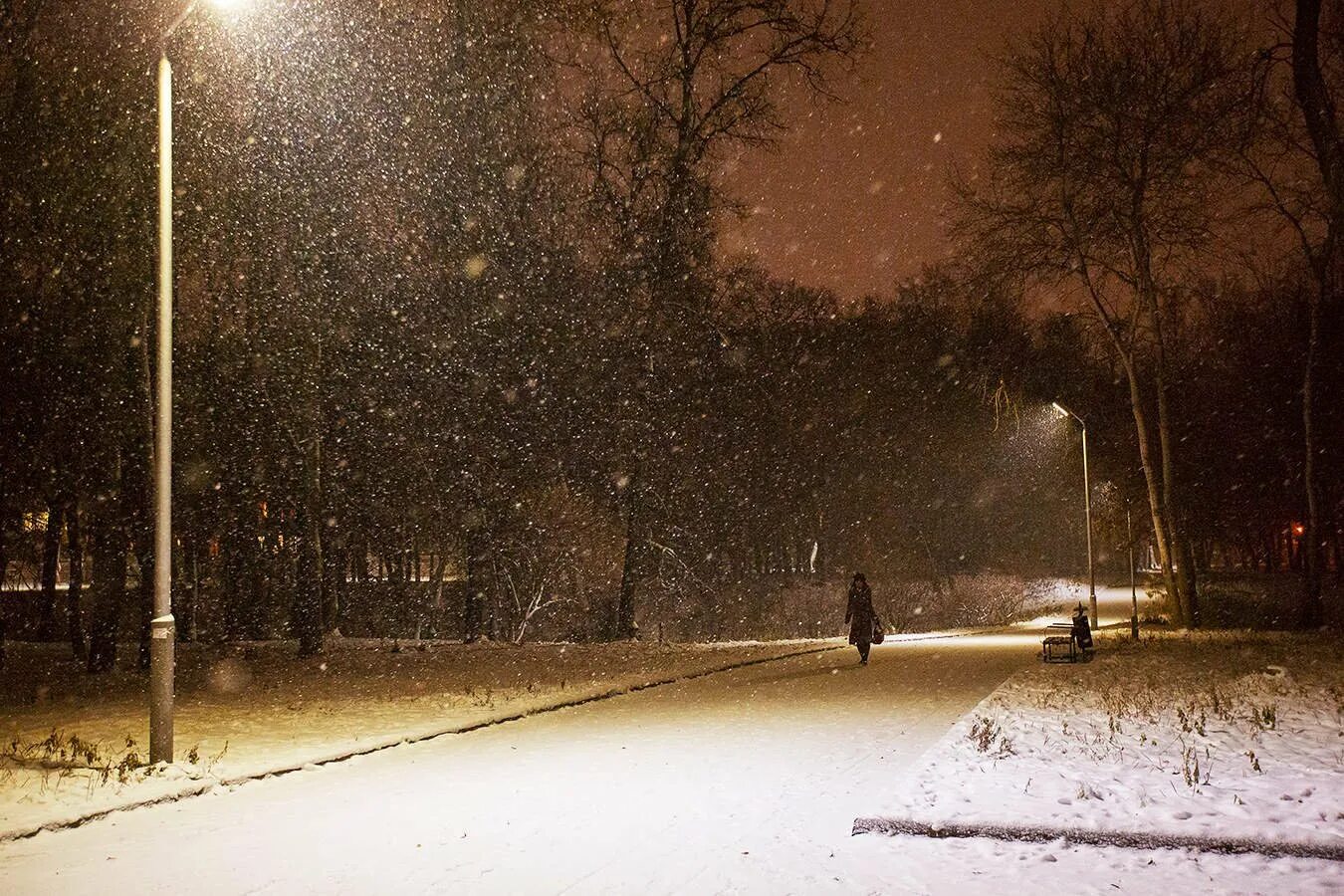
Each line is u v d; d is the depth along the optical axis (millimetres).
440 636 41594
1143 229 34562
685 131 35250
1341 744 10539
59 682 22344
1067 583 77625
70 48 19234
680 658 27406
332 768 11906
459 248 30891
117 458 22359
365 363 31312
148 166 20656
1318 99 25344
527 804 9484
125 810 9586
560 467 36594
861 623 25000
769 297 49781
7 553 25422
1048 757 10289
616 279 35500
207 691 20547
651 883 6867
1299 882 6367
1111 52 32750
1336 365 41562
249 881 7102
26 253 19125
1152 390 50906
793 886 6715
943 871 6922
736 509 49906
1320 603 33781
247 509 32125
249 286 25797
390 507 36312
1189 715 13094
